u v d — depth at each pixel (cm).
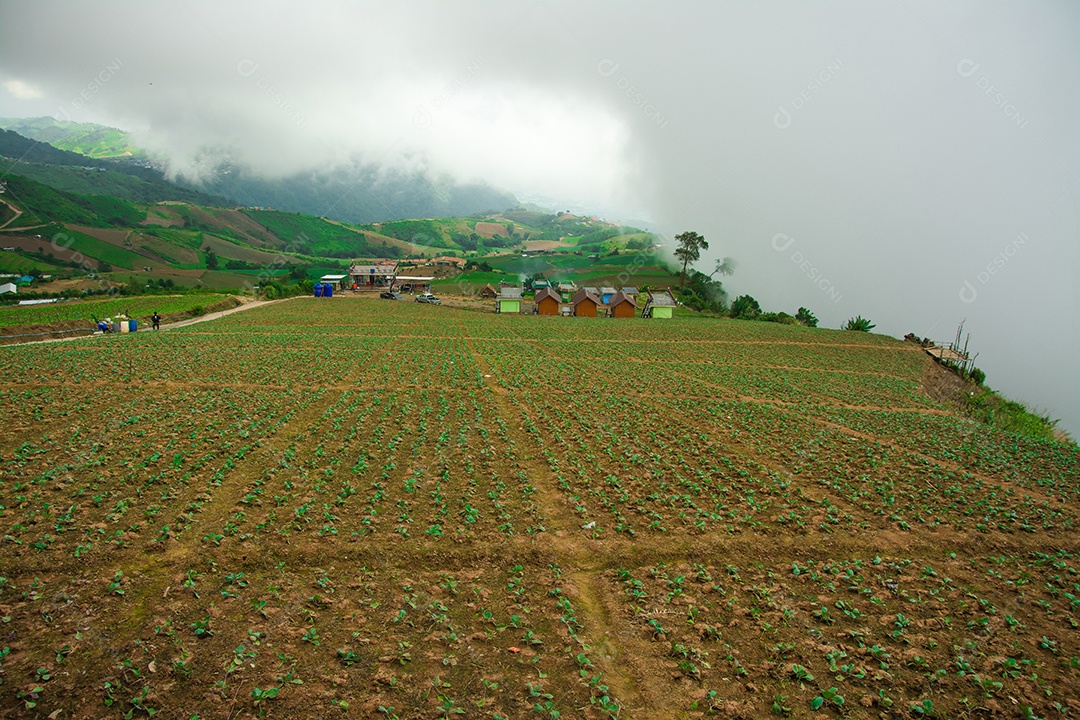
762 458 2303
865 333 7669
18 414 2352
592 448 2294
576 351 5394
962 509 1861
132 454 1936
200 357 3991
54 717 884
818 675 1056
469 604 1227
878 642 1159
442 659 1053
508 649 1091
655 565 1430
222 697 940
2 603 1143
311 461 1953
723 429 2711
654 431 2591
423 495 1730
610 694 995
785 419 2991
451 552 1415
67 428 2206
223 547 1376
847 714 965
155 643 1051
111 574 1258
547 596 1277
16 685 939
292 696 953
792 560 1502
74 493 1612
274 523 1508
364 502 1666
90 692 938
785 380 4353
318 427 2391
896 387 4325
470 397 3094
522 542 1477
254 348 4603
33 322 5706
